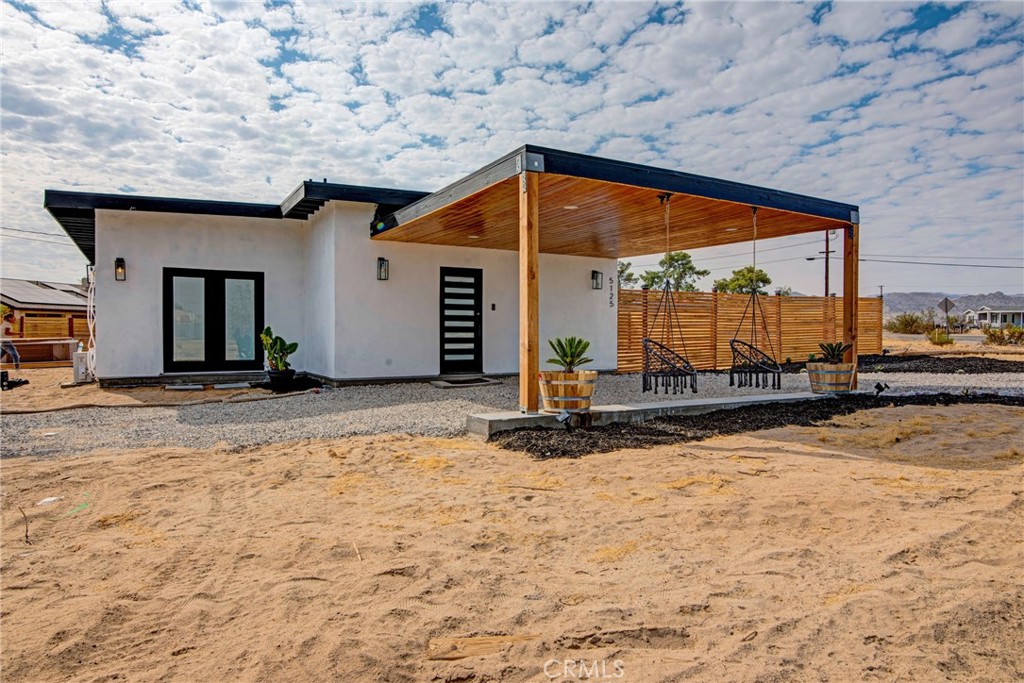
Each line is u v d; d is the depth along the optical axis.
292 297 10.60
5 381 9.57
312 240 10.28
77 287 29.23
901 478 4.06
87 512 3.45
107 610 2.27
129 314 9.44
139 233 9.48
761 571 2.59
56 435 5.68
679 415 6.54
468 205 6.91
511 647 2.02
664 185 6.30
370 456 4.78
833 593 2.38
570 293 11.74
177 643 2.04
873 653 1.94
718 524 3.18
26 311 19.52
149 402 7.73
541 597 2.38
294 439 5.46
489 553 2.84
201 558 2.78
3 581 2.55
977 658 1.92
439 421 6.28
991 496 3.62
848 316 8.49
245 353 10.31
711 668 1.86
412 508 3.49
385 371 9.66
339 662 1.91
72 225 10.50
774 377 10.64
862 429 5.93
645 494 3.71
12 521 3.30
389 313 9.70
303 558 2.77
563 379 5.77
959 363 14.09
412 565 2.67
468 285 10.58
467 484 4.00
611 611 2.24
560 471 4.31
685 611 2.24
